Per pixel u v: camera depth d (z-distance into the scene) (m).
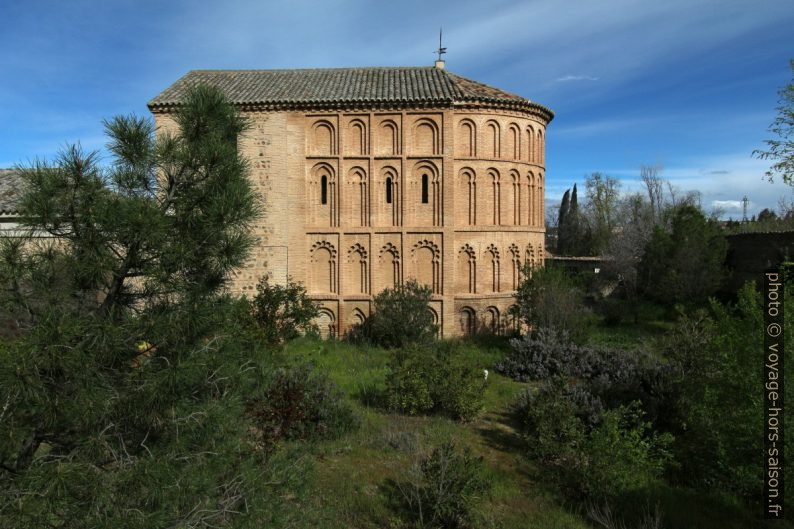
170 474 4.51
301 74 24.95
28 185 4.86
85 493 4.17
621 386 14.34
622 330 25.42
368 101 22.00
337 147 22.58
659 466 10.55
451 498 8.57
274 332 17.36
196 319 5.14
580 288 22.73
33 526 3.90
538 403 12.62
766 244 27.47
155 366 4.96
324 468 10.31
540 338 18.72
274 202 22.33
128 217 4.71
